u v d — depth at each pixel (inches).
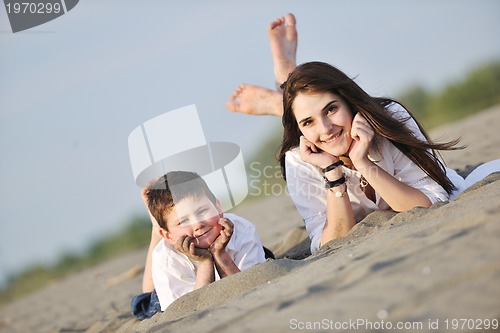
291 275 123.8
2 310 337.7
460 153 263.4
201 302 128.1
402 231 123.3
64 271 431.5
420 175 161.6
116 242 450.3
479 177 176.4
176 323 117.0
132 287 273.9
